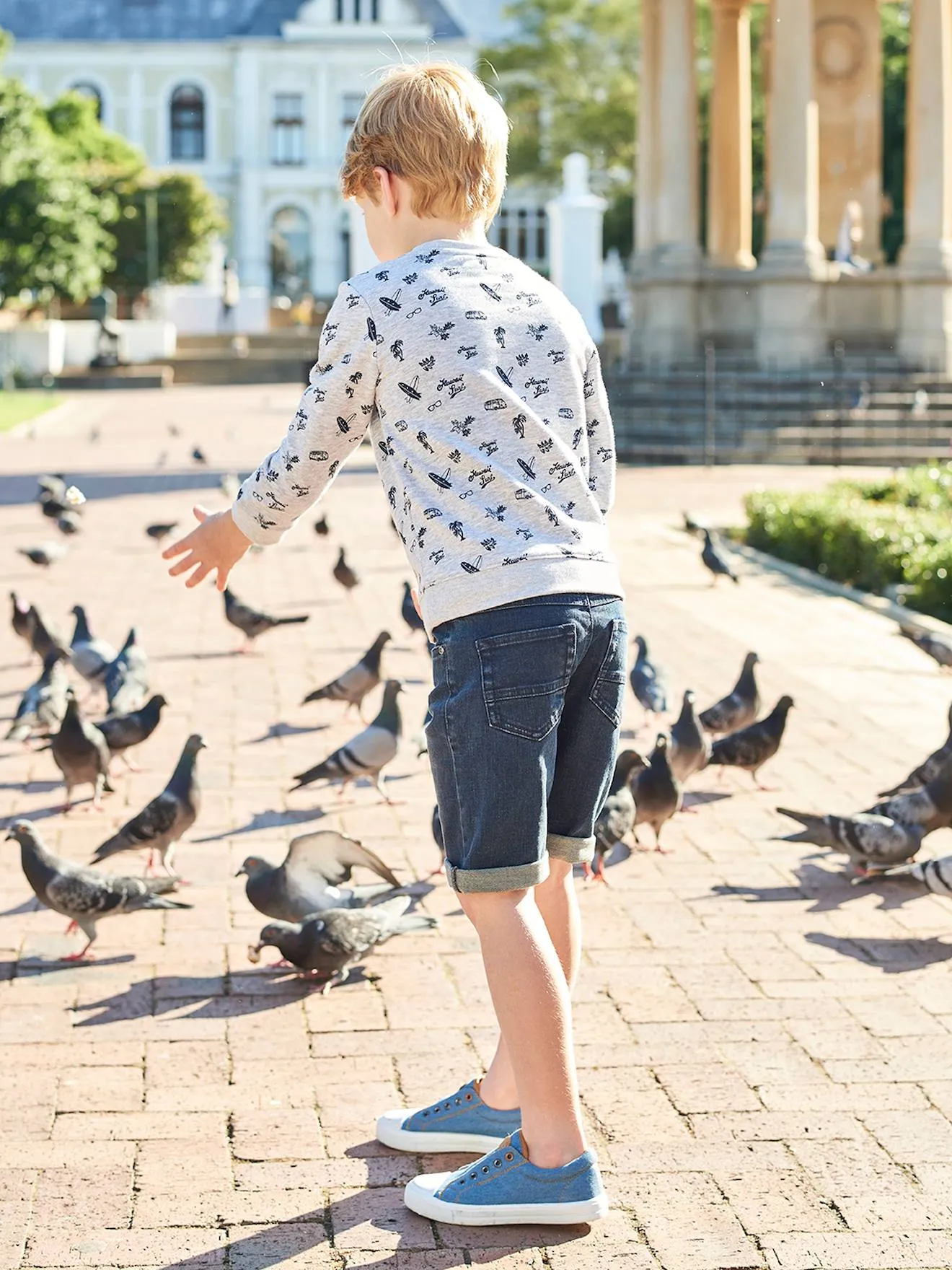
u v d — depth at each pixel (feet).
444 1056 14.43
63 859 17.40
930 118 92.94
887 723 28.78
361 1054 14.49
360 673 28.22
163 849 19.98
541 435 10.14
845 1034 14.82
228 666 34.04
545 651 9.93
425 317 10.07
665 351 96.84
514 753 9.96
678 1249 10.92
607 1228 11.21
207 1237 11.13
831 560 47.62
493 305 10.24
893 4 154.30
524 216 248.32
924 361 92.63
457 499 10.05
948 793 19.92
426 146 10.35
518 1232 11.12
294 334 201.98
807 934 17.69
